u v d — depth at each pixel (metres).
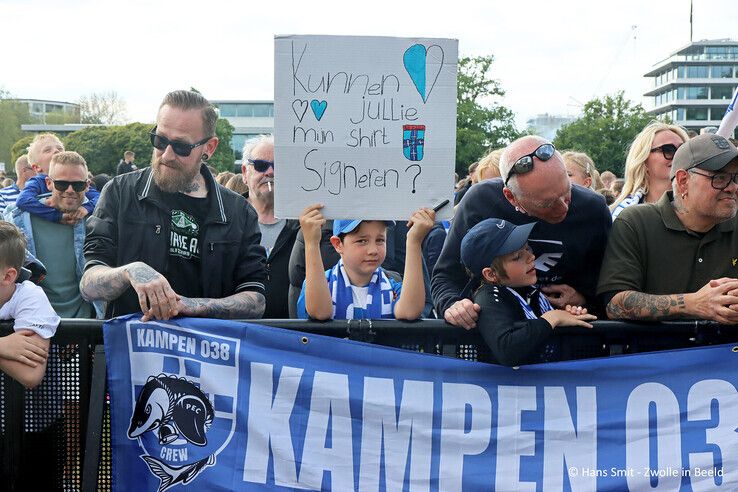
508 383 3.24
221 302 3.40
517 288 3.36
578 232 3.55
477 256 3.23
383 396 3.24
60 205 5.41
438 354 3.33
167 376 3.25
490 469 3.23
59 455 3.30
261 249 3.75
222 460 3.24
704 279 3.40
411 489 3.23
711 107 143.75
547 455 3.24
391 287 3.75
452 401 3.24
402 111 3.26
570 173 5.73
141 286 3.16
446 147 3.27
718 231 3.40
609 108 42.66
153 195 3.54
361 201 3.28
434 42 3.24
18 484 3.28
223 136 58.94
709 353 3.23
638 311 3.28
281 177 3.27
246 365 3.24
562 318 3.22
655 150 4.64
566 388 3.24
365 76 3.25
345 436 3.24
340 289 3.67
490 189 3.64
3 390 3.26
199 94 3.54
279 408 3.23
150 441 3.25
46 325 3.20
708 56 143.88
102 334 3.27
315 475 3.23
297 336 3.24
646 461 3.23
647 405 3.24
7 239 3.18
